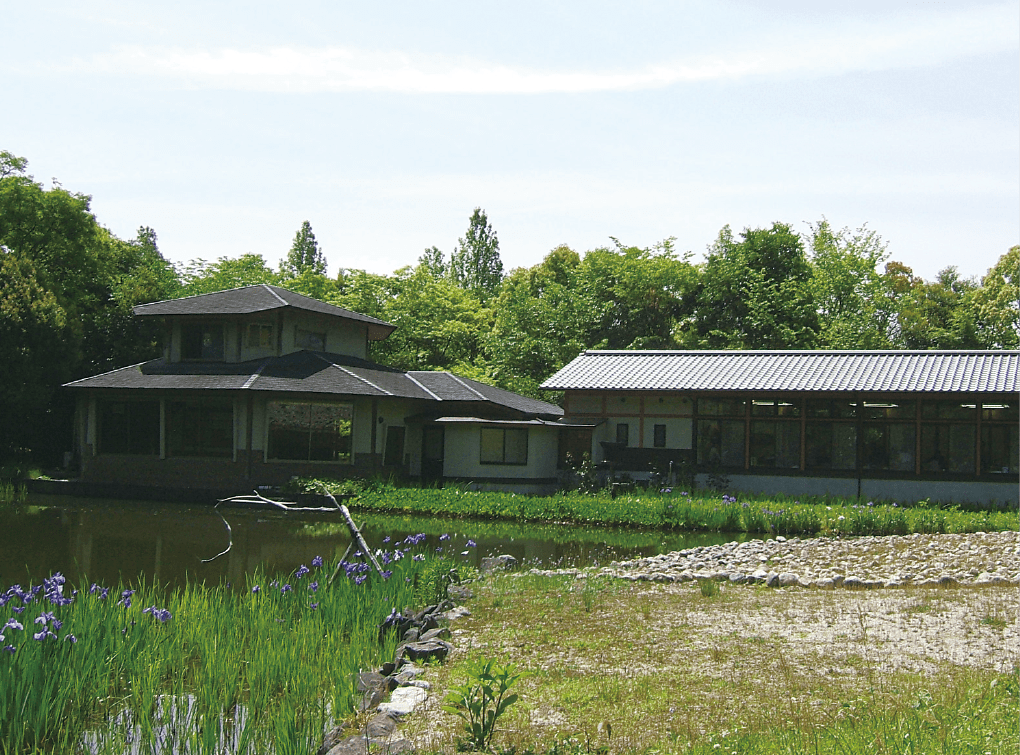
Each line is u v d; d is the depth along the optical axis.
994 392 27.84
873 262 55.28
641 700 8.59
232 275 58.44
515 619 12.46
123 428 32.28
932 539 20.89
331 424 31.78
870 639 10.84
